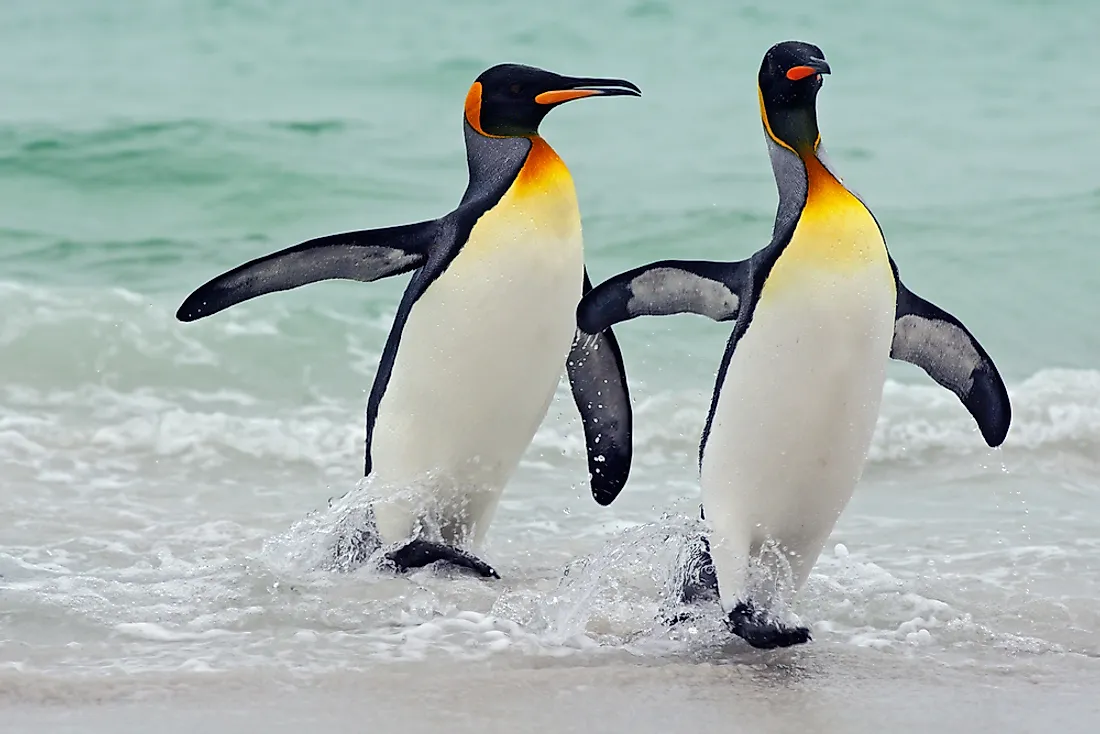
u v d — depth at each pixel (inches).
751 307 369.1
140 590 422.3
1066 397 730.8
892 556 494.3
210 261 985.5
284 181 1183.6
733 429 374.9
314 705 317.4
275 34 1870.1
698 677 348.2
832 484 378.3
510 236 437.4
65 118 1337.4
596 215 1101.1
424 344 447.5
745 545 383.9
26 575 439.2
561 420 693.9
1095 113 1567.4
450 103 1544.0
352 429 669.9
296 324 803.4
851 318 358.6
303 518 527.8
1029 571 470.6
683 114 1530.5
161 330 775.7
